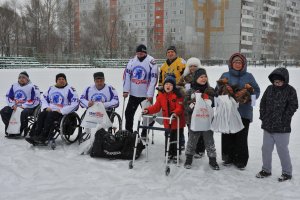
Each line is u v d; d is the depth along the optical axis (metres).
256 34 65.06
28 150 6.43
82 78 19.88
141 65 7.04
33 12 43.59
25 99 7.54
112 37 48.09
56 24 47.19
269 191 4.68
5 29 40.50
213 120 5.43
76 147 6.72
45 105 6.91
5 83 16.30
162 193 4.52
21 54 33.50
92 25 49.12
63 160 5.87
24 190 4.57
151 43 54.66
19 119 7.27
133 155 5.57
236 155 5.65
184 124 5.97
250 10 62.28
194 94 5.53
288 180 5.07
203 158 6.18
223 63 46.88
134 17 62.56
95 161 5.85
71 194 4.43
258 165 5.83
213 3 60.50
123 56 42.44
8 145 6.74
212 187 4.80
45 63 29.91
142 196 4.41
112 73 22.50
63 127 6.65
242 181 5.06
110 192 4.52
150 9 61.09
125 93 7.16
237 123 5.36
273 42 65.19
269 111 5.09
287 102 5.00
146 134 6.64
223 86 5.50
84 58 33.75
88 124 6.57
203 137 5.70
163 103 5.82
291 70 29.92
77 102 6.92
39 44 42.72
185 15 57.47
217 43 61.16
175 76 6.46
